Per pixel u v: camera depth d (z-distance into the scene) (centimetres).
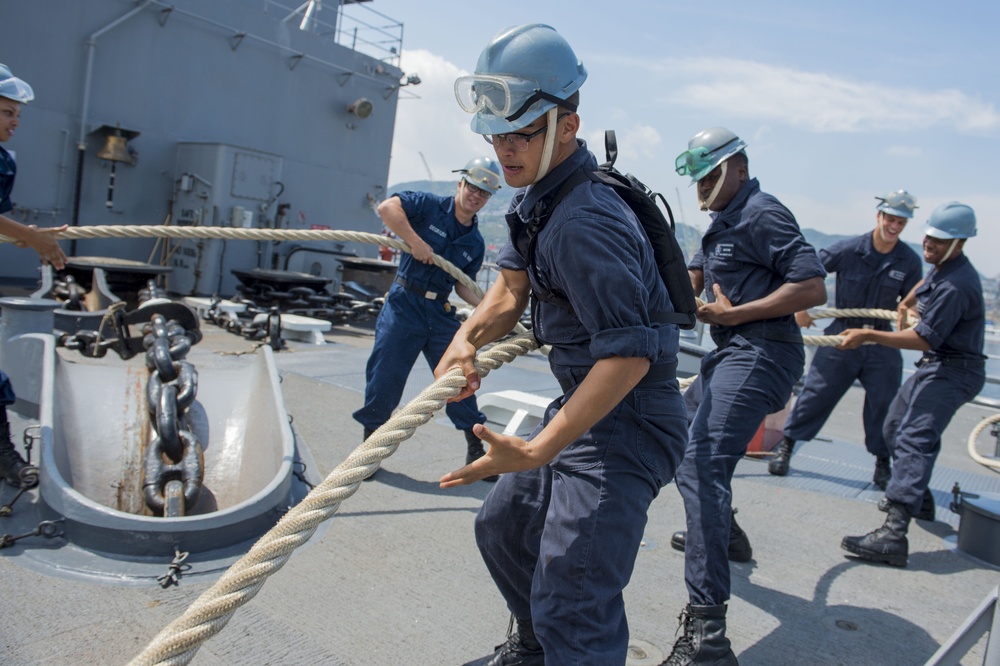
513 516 224
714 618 263
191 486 335
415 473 456
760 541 407
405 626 281
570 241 180
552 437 179
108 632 255
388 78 1418
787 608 330
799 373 315
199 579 294
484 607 301
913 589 362
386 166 1457
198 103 1185
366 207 1435
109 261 855
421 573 325
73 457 355
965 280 402
